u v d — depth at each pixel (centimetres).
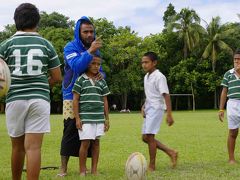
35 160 453
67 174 636
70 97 632
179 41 5406
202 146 1024
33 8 469
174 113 3650
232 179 583
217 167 695
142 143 1096
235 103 743
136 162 489
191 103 5441
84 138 612
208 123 1995
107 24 4850
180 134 1376
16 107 454
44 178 602
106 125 654
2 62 437
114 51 4706
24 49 456
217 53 5153
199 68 5225
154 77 681
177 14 5219
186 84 5153
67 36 4378
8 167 709
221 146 1024
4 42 464
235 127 744
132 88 4806
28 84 454
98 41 609
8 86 436
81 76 624
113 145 1048
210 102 5519
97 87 627
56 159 816
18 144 482
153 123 676
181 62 5175
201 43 5250
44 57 462
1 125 1961
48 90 469
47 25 5206
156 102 678
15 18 470
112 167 708
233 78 750
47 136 1317
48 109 463
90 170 672
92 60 623
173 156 696
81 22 637
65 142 627
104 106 648
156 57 692
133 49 4672
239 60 743
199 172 645
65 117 632
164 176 610
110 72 4703
